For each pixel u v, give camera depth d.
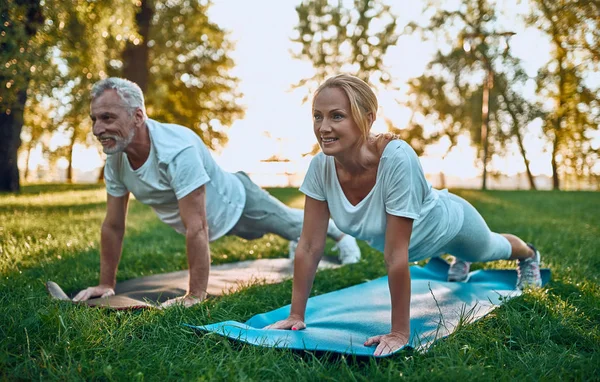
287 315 3.40
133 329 2.97
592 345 2.89
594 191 20.02
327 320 3.29
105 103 3.61
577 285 4.04
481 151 30.91
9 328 2.70
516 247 4.04
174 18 21.56
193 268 3.76
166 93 21.78
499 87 29.09
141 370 2.45
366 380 2.36
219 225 4.44
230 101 27.42
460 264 4.42
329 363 2.63
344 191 3.09
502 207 11.96
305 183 3.18
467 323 3.00
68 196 13.65
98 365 2.47
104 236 4.06
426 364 2.51
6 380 2.30
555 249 5.73
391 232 2.90
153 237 7.14
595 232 7.20
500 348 2.76
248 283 4.16
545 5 13.37
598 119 21.58
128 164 3.91
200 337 2.88
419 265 5.43
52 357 2.50
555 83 20.50
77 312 3.01
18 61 6.64
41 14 6.97
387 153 2.88
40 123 20.19
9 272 4.28
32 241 6.07
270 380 2.39
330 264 5.44
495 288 4.20
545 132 28.78
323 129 2.77
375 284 4.20
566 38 13.67
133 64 17.03
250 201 4.73
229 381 2.33
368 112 2.81
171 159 3.75
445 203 3.46
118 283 4.53
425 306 3.57
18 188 14.64
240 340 2.75
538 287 3.90
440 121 31.17
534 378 2.43
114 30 10.68
